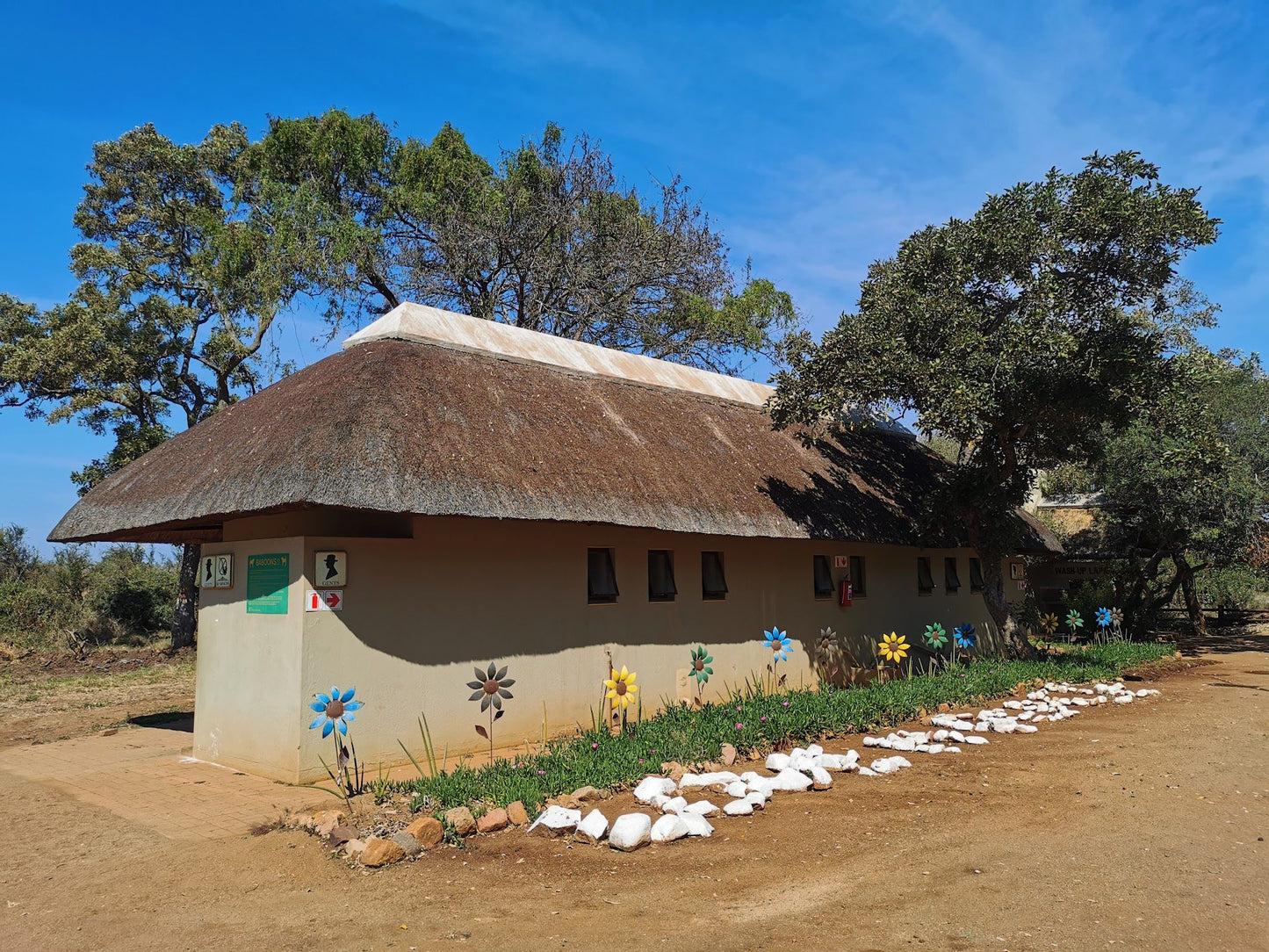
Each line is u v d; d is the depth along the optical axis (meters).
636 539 11.55
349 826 6.34
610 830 6.23
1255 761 8.77
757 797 6.97
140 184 24.33
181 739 11.08
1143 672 16.03
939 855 5.92
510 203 24.72
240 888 5.48
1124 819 6.78
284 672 8.38
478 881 5.48
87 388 22.17
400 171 23.84
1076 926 4.78
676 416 13.52
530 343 12.75
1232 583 25.97
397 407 8.97
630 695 10.88
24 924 5.00
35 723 12.91
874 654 15.52
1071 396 13.70
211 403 24.12
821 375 13.67
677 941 4.60
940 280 13.76
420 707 8.99
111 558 29.30
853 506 14.45
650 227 27.16
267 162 22.89
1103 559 25.00
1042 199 13.25
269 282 21.58
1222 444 13.72
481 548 9.73
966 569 18.69
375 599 8.74
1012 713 11.28
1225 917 4.91
